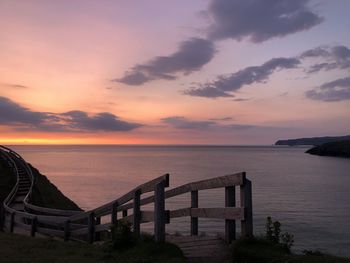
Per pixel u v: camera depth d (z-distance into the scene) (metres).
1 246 9.79
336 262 6.30
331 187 66.88
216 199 46.16
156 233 7.82
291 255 6.79
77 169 121.94
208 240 8.73
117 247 8.30
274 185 70.12
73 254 8.59
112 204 9.95
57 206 33.50
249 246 7.27
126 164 152.75
